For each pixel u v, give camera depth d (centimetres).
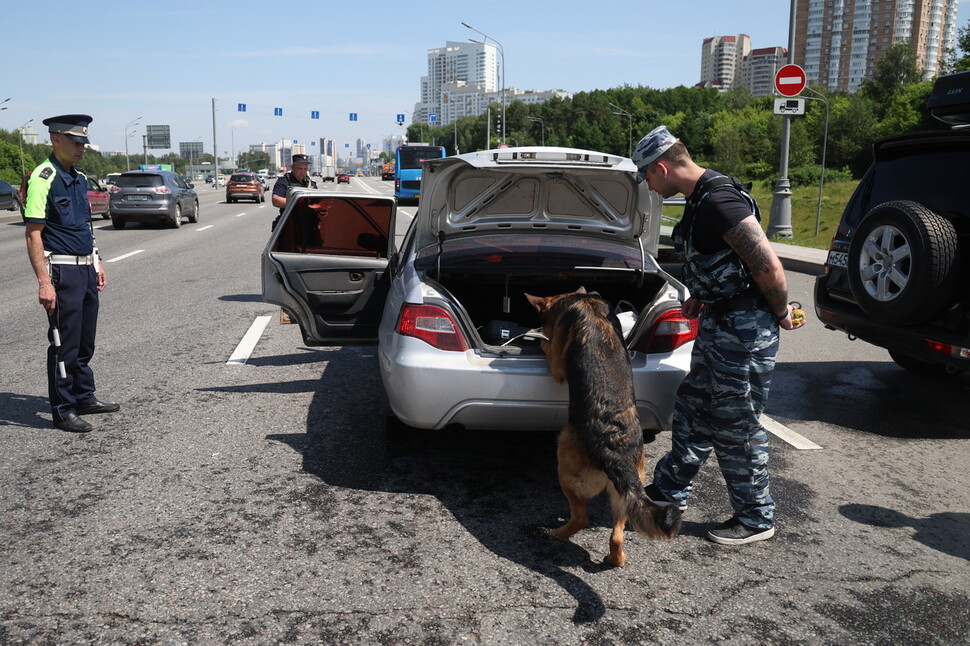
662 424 353
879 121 6844
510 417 346
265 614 257
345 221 492
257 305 854
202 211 2884
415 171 3534
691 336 356
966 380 581
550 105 12925
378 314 489
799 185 5006
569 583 281
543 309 345
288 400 501
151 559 293
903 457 418
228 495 353
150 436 430
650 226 426
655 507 253
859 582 285
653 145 295
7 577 278
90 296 447
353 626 251
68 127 423
